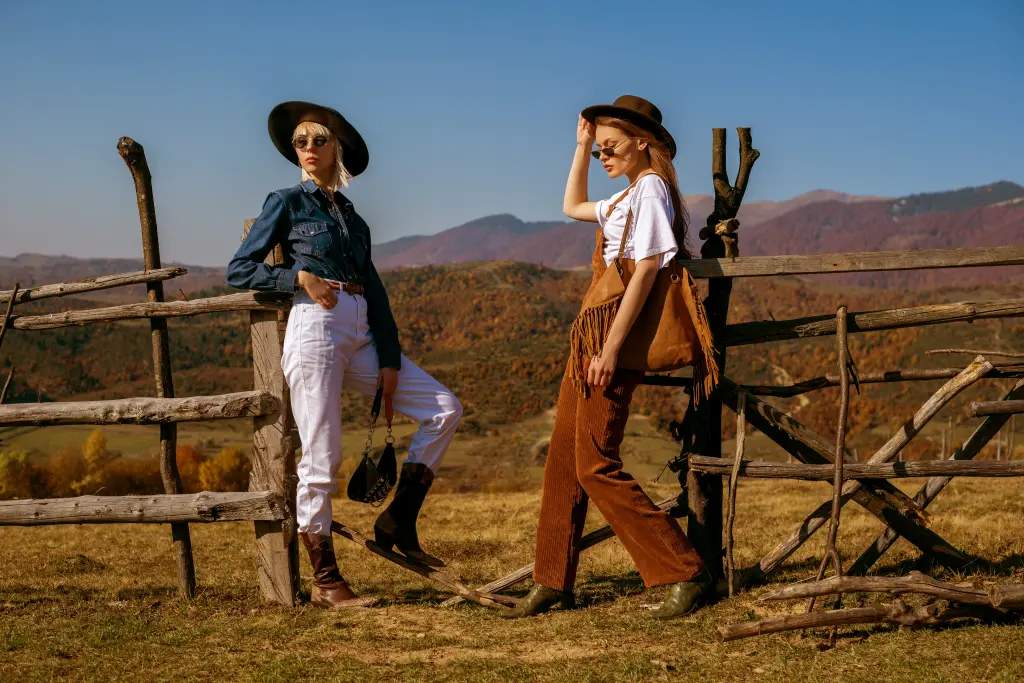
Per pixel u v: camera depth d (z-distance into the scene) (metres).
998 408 3.84
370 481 4.23
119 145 4.21
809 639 3.41
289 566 4.34
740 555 5.91
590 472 3.90
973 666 2.93
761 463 3.97
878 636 3.36
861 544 6.09
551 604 4.16
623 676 3.11
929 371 3.95
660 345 3.75
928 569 4.35
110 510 4.28
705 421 4.21
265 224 4.05
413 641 3.69
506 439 95.31
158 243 4.39
